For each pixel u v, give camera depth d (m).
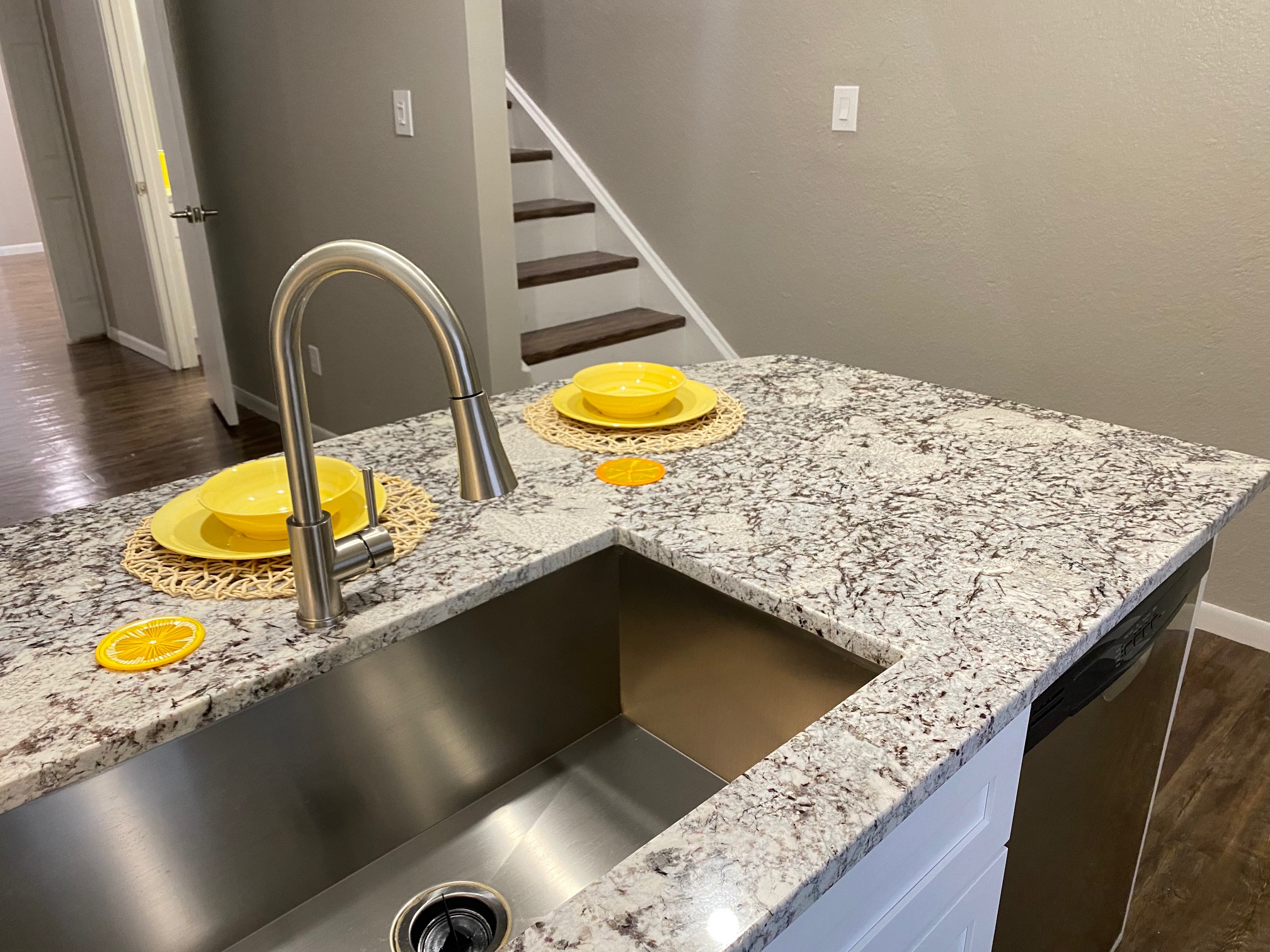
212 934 0.87
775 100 2.77
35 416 4.18
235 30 3.31
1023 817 0.96
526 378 2.88
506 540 1.05
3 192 7.93
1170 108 2.07
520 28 3.43
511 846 1.02
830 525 1.08
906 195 2.56
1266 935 1.60
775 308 3.00
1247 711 2.14
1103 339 2.31
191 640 0.85
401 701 0.96
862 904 0.73
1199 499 1.14
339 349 3.43
